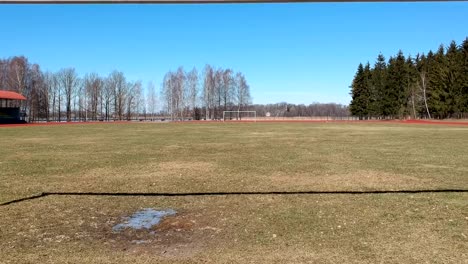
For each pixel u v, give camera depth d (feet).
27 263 14.32
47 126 149.38
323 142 68.59
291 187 28.45
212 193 26.53
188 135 90.68
